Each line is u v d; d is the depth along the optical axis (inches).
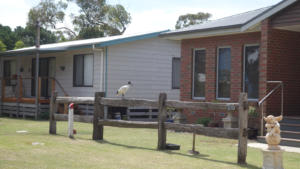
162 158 317.7
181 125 348.8
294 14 442.3
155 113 752.3
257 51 514.0
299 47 499.8
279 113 482.3
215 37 557.9
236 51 532.4
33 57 880.9
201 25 582.9
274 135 275.1
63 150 347.6
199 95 587.8
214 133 321.7
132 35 727.7
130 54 722.8
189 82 594.2
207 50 568.7
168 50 771.4
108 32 1745.8
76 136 452.1
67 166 281.1
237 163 303.9
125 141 420.5
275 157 274.1
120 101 399.2
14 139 405.7
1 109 818.8
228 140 445.4
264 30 468.1
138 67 732.7
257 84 513.3
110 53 700.0
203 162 305.0
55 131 470.3
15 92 877.8
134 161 303.0
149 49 746.2
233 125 492.4
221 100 547.8
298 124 444.1
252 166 293.4
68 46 709.3
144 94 739.4
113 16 1761.8
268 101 471.2
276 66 477.1
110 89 700.0
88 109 721.0
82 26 1749.5
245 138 304.2
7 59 961.5
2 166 276.2
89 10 1737.2
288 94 491.5
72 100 443.8
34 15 1728.6
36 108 717.9
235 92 534.0
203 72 583.2
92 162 297.1
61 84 802.2
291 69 491.8
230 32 509.4
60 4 1742.1
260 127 473.7
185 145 400.8
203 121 550.6
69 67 780.0
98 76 705.6
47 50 713.0
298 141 404.5
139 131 525.3
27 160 300.0
